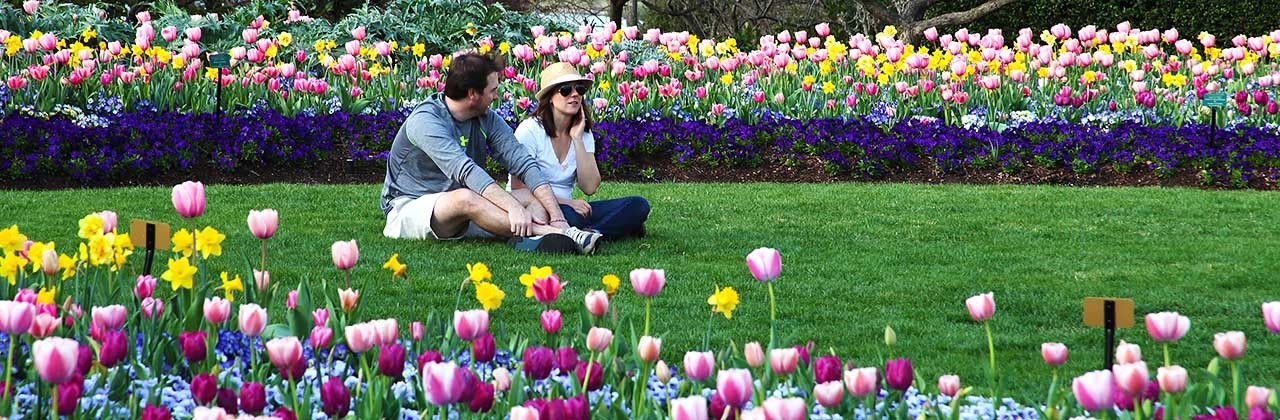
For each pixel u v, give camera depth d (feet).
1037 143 35.94
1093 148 35.01
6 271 12.16
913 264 21.42
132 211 26.16
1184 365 15.06
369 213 26.40
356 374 12.17
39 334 10.50
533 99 39.93
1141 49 48.32
